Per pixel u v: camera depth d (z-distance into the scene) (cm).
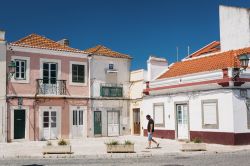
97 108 2886
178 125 2423
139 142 2322
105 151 1809
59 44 2867
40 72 2605
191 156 1630
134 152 1739
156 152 1736
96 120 2878
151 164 1355
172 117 2473
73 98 2755
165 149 1873
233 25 2695
